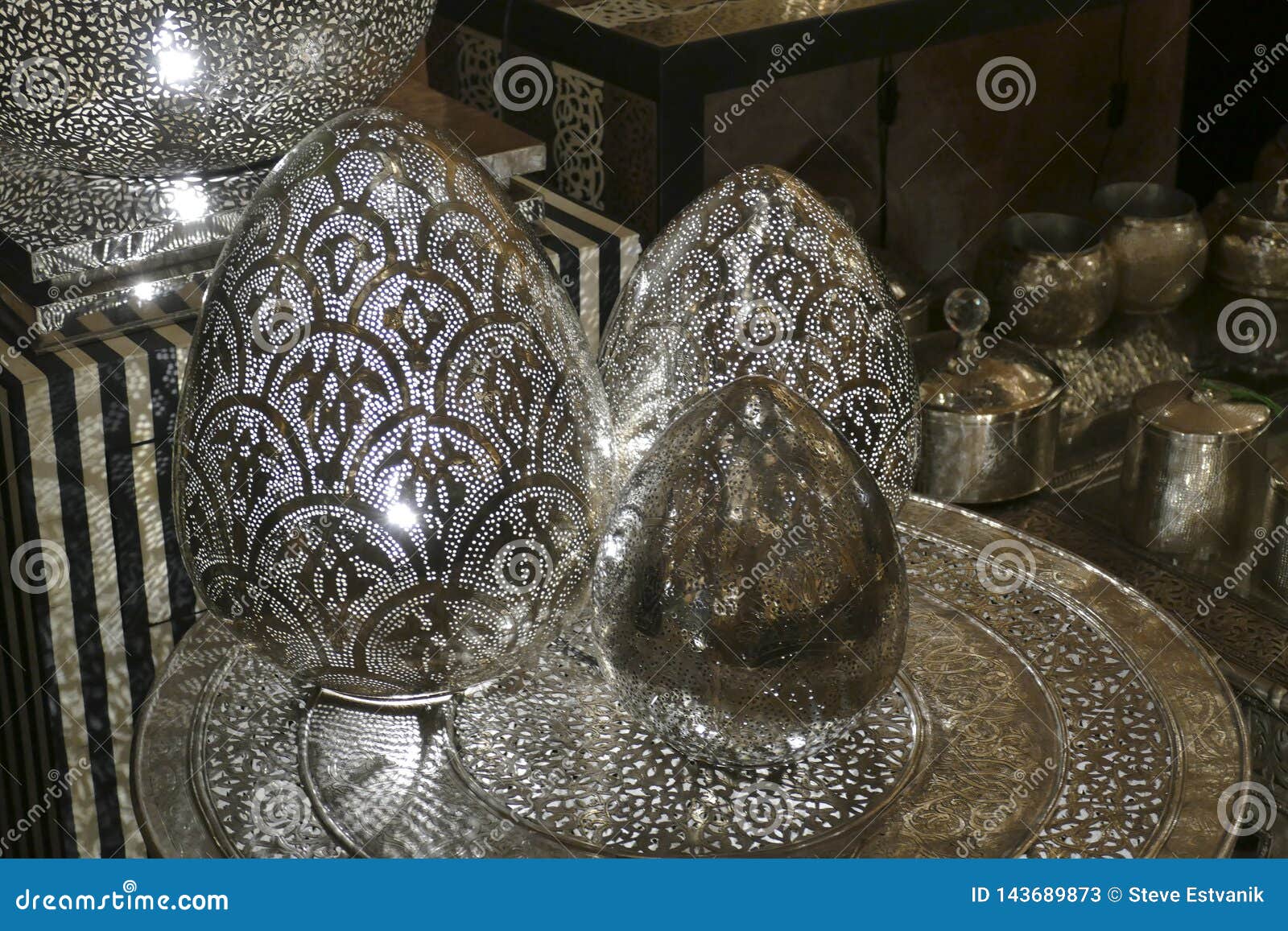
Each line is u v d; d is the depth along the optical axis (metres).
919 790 0.51
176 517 0.51
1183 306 1.07
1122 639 0.59
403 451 0.46
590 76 0.89
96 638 0.64
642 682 0.48
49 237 0.61
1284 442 0.92
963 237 1.17
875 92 1.07
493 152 0.70
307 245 0.46
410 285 0.46
